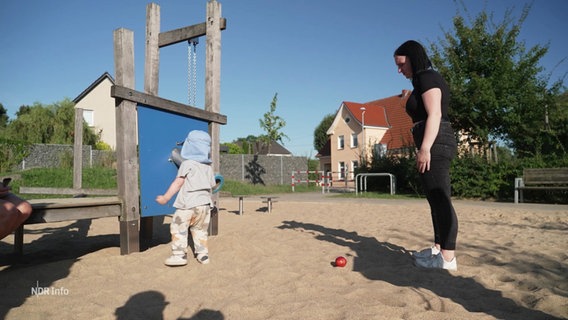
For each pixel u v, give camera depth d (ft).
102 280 11.57
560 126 51.37
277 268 12.73
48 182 49.19
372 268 12.82
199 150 14.02
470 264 13.66
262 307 9.23
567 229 21.36
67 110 89.66
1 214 10.93
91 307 9.23
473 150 51.34
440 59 52.80
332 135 122.21
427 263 12.87
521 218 26.35
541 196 40.60
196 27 20.51
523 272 12.42
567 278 11.69
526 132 49.98
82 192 29.07
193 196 13.37
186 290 10.62
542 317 8.63
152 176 16.03
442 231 12.69
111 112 103.14
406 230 21.16
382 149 66.49
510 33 49.75
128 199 14.89
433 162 12.51
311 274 12.12
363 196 52.90
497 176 43.14
